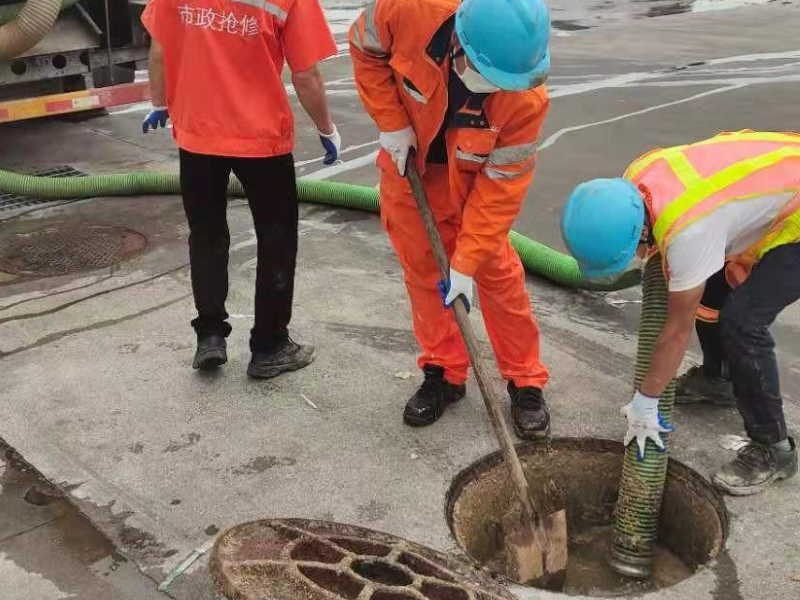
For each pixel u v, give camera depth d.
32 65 6.25
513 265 3.14
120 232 5.22
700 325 3.29
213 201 3.48
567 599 2.52
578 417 3.36
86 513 2.88
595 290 4.48
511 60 2.46
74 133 7.22
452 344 3.35
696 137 6.89
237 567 2.48
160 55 3.55
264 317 3.56
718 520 2.89
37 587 2.59
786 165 2.63
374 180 6.13
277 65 3.30
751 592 2.53
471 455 3.16
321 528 2.75
